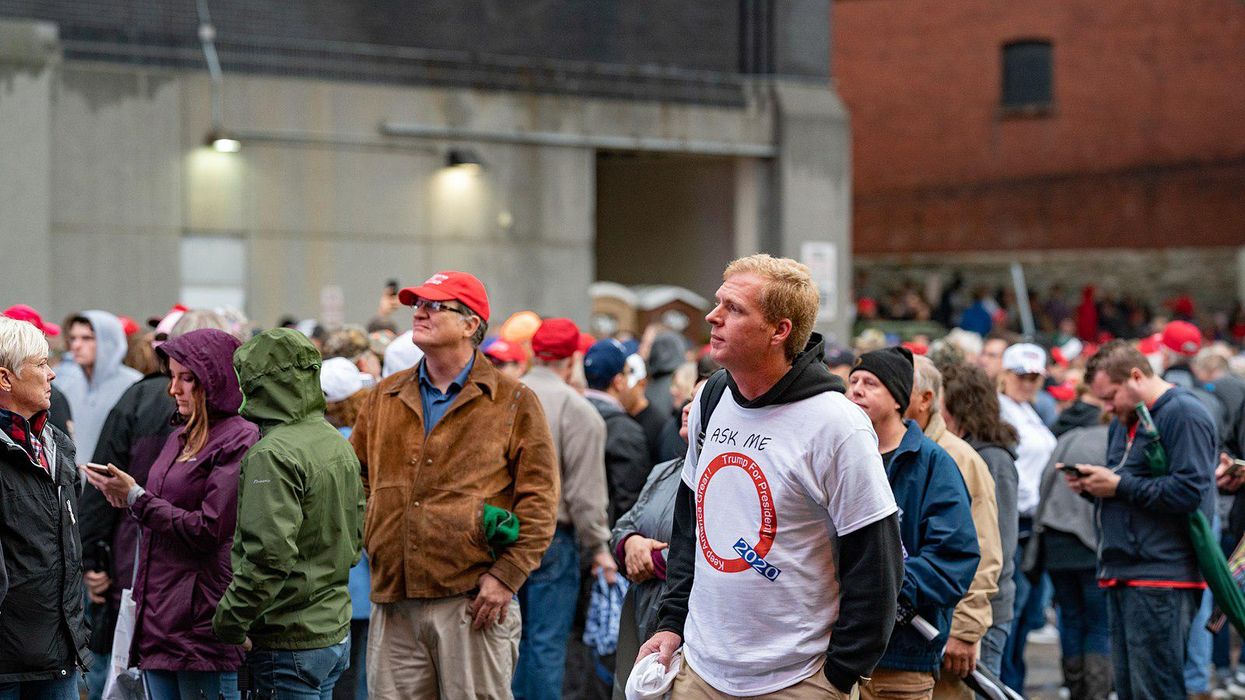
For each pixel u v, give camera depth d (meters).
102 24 17.69
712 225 23.16
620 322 21.31
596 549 6.70
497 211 20.08
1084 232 34.16
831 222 22.58
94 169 17.48
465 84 19.86
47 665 4.52
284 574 4.43
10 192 16.92
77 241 17.39
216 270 18.30
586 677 7.45
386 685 5.23
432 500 5.18
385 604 5.23
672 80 21.48
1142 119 33.81
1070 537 7.34
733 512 3.75
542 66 20.45
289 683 4.59
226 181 18.30
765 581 3.70
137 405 5.88
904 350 4.90
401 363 6.65
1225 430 8.70
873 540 3.62
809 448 3.65
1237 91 33.12
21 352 4.53
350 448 4.80
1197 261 33.38
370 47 19.31
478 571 5.18
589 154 20.78
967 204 34.94
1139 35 33.78
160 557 4.77
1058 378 11.45
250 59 18.48
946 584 4.63
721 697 3.77
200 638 4.71
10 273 16.94
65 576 4.59
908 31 35.34
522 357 8.03
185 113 18.02
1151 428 6.14
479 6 20.14
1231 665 9.34
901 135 35.53
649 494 5.27
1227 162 33.22
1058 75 34.34
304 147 18.77
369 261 19.22
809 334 3.72
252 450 4.49
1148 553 6.22
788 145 22.17
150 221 17.80
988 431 6.14
